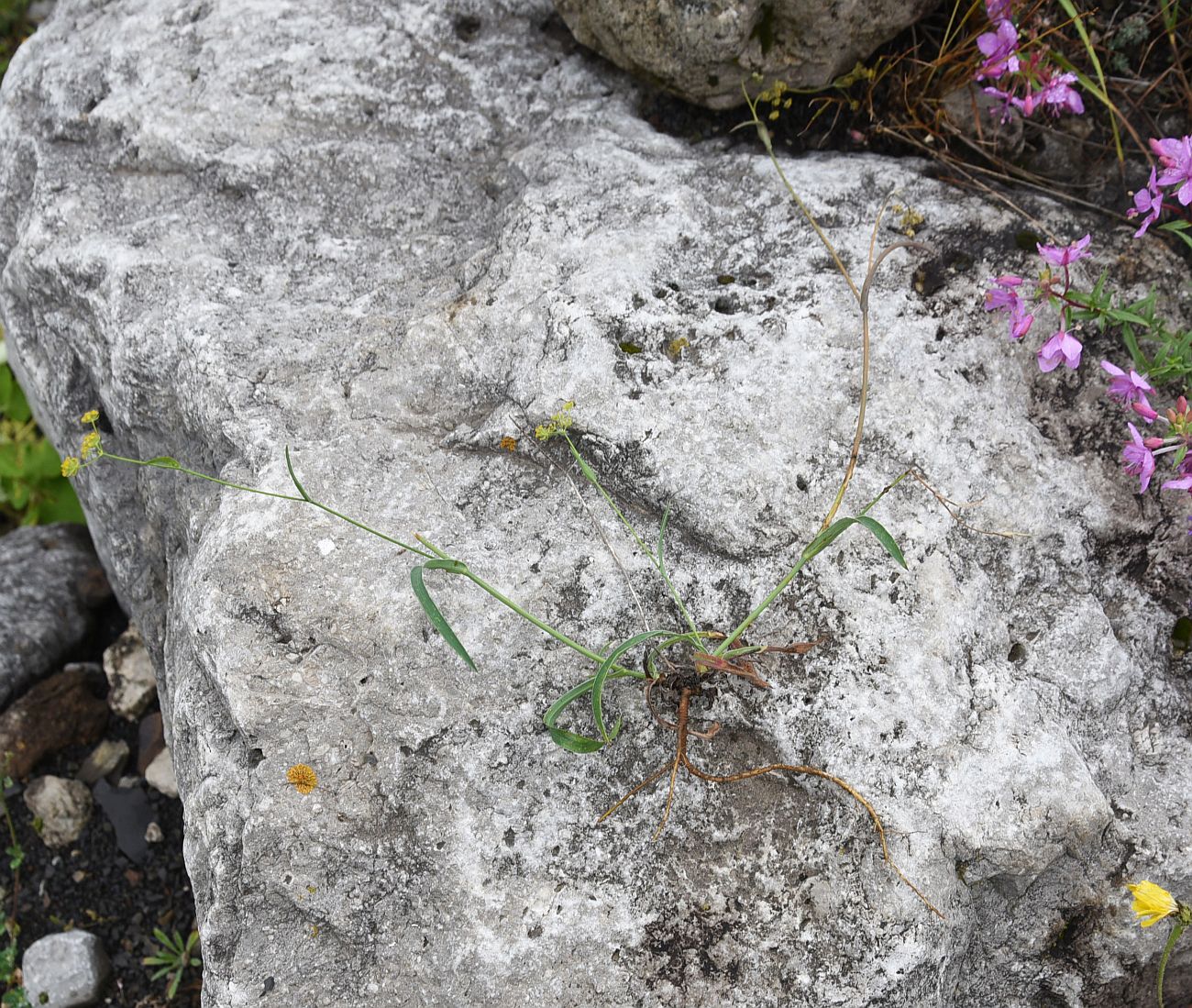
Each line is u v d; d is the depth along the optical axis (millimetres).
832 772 682
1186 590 770
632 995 677
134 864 978
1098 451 767
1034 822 679
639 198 799
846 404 732
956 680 694
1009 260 791
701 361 738
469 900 684
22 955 955
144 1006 942
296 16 887
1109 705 730
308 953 696
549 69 881
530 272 770
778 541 709
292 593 712
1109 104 811
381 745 700
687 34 798
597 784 698
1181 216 821
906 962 669
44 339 885
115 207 857
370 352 769
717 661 679
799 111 862
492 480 737
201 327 785
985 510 729
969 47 830
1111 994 742
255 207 844
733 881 688
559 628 707
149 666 1018
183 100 867
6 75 943
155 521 851
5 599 1028
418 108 865
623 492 726
